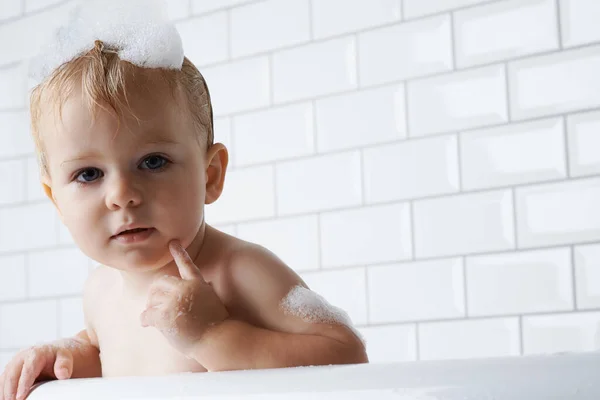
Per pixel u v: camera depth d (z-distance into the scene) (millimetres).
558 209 1688
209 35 2170
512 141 1745
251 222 2072
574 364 599
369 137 1919
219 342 943
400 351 1854
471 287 1776
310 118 2002
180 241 1001
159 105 991
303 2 2027
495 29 1774
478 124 1784
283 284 1023
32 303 2410
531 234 1716
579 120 1674
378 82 1914
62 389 849
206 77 2170
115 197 959
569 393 582
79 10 1071
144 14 1059
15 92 2463
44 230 2402
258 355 940
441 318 1808
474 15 1799
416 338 1836
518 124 1740
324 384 671
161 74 1010
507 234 1741
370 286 1899
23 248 2432
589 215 1655
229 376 736
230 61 2133
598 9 1664
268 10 2080
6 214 2467
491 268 1756
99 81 978
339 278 1941
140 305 1109
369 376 660
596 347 1629
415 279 1844
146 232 981
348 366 695
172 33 1039
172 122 998
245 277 1028
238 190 2100
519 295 1721
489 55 1778
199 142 1041
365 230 1913
